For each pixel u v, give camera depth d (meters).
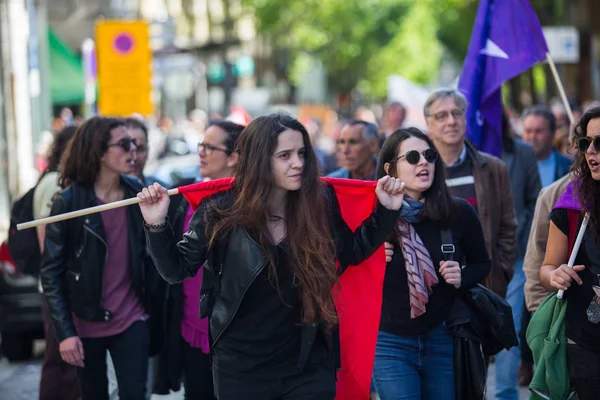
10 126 25.89
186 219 8.34
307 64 62.62
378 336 7.11
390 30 57.22
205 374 8.27
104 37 20.67
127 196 8.04
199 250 6.07
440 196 7.08
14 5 27.28
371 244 6.28
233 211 5.92
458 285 6.96
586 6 39.62
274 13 54.25
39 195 9.47
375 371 7.08
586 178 6.35
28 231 9.48
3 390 11.86
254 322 5.97
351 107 63.72
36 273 9.58
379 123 29.50
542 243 7.51
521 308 10.05
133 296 8.01
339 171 10.86
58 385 9.69
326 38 55.47
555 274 6.34
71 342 7.64
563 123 17.30
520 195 10.14
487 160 8.84
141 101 20.70
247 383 6.02
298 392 6.00
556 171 12.16
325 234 5.98
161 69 33.53
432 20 57.56
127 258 7.95
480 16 10.34
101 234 7.81
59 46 31.86
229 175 8.99
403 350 7.08
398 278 7.05
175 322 8.19
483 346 7.22
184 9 77.94
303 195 5.94
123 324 7.92
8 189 25.75
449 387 7.09
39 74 30.55
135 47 20.67
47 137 23.11
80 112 41.09
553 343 6.46
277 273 5.91
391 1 56.56
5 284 13.16
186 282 8.18
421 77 59.22
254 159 5.89
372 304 6.52
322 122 50.75
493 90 10.25
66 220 7.82
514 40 10.23
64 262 7.84
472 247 7.21
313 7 54.34
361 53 57.41
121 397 7.91
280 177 5.89
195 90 51.94
